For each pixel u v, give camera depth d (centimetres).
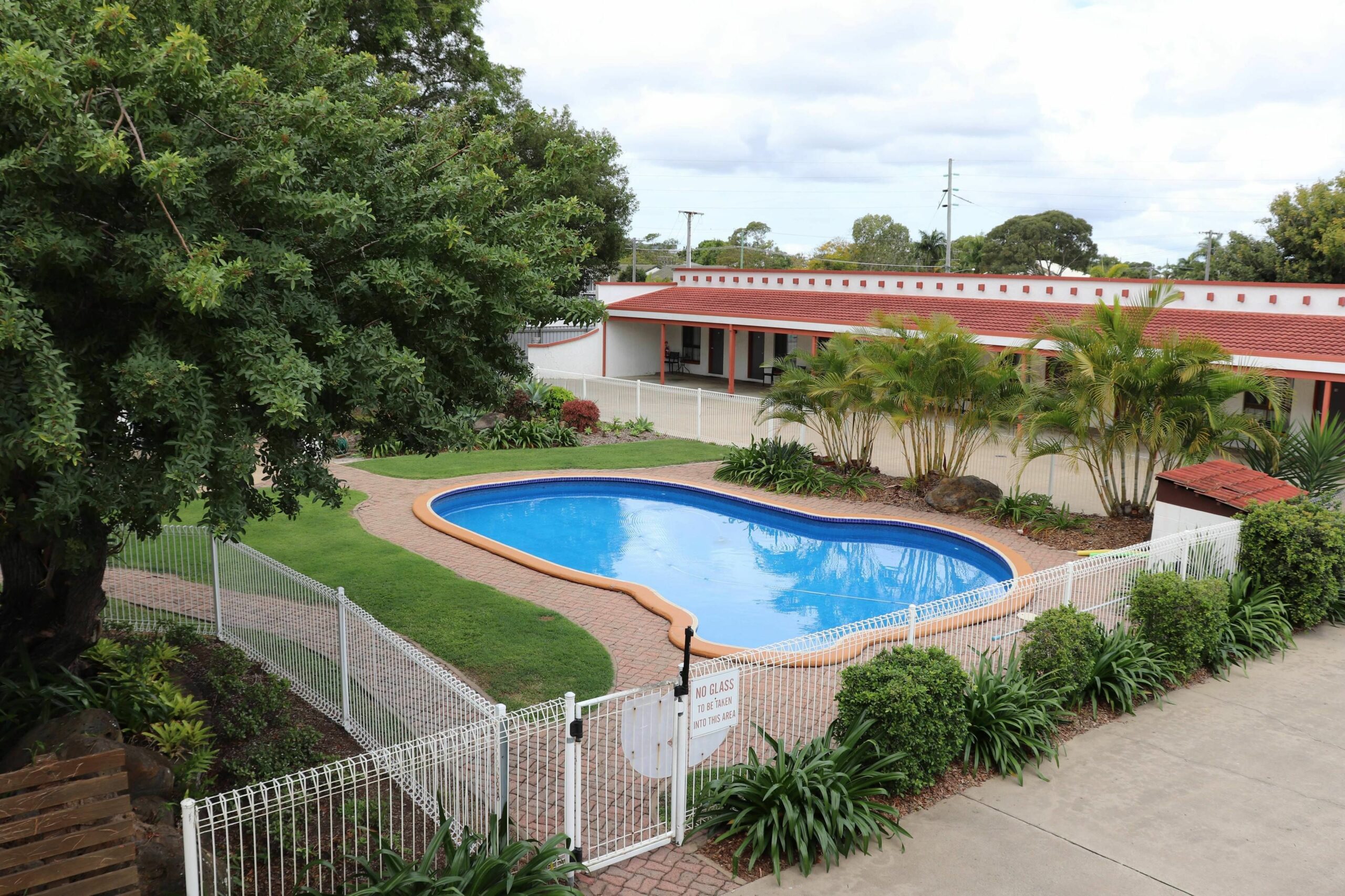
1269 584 1112
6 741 732
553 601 1205
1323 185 3816
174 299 577
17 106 532
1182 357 1428
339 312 735
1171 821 704
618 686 949
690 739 661
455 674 966
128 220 611
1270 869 647
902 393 1711
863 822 660
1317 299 2111
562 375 2833
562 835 593
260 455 727
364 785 727
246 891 593
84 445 588
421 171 820
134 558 1241
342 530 1493
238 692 867
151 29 643
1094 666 898
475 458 2095
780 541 1658
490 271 776
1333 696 934
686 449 2253
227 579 1039
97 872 506
